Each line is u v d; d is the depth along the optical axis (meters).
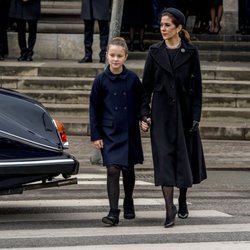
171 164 15.79
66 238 14.90
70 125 28.22
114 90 16.02
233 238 14.97
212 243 14.58
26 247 14.23
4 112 15.91
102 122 16.09
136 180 21.77
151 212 17.38
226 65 33.53
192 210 17.70
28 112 16.12
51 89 31.25
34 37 33.78
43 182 15.92
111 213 15.92
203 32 37.66
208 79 31.72
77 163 16.03
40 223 16.22
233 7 39.25
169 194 15.82
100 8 32.69
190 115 16.05
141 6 34.81
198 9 37.44
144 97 16.12
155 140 15.88
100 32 33.03
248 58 35.69
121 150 15.89
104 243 14.55
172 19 15.96
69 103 30.53
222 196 19.72
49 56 36.16
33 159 15.58
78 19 36.69
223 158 24.81
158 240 14.77
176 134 15.85
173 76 15.92
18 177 15.52
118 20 23.62
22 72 31.81
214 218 16.81
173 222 15.79
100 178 21.67
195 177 16.27
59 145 15.96
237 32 38.41
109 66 16.12
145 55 34.88
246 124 28.88
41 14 36.78
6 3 33.94
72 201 18.56
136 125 16.16
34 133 15.85
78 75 31.75
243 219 16.75
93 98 16.11
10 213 17.19
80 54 36.16
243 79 31.64
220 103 30.22
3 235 15.11
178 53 16.00
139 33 35.38
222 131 28.09
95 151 23.59
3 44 34.09
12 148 15.51
